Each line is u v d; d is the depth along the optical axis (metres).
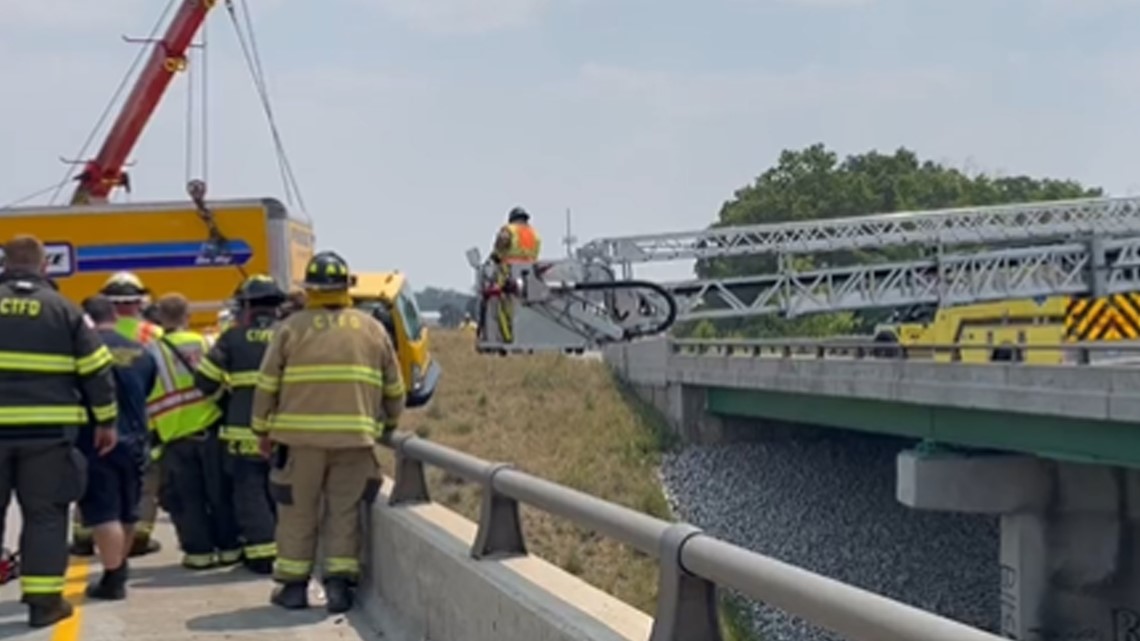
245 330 10.12
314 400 8.68
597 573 20.59
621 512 5.10
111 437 8.27
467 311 30.17
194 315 16.95
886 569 32.59
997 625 29.05
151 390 9.88
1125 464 23.55
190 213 16.97
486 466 7.03
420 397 22.58
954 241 41.34
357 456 8.86
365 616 8.80
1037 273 42.00
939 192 104.94
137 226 16.95
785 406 36.84
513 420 38.16
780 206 103.62
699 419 40.78
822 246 40.12
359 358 8.74
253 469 10.17
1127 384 22.52
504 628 6.04
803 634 21.50
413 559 7.89
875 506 36.00
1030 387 25.17
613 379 43.44
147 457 9.73
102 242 16.89
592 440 38.16
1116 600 27.30
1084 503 27.73
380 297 21.83
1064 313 34.00
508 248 27.56
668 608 4.59
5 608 8.94
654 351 41.88
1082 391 23.67
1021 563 27.88
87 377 8.05
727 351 40.84
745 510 36.47
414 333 22.44
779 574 3.80
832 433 40.78
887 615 3.23
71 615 8.41
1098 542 27.62
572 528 22.11
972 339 36.25
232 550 10.56
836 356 36.84
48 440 7.94
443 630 7.18
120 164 29.77
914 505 28.45
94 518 9.11
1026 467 28.00
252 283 10.12
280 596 8.97
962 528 34.00
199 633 8.27
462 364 45.12
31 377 7.91
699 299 39.22
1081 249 42.19
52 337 7.93
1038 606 27.75
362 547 9.27
